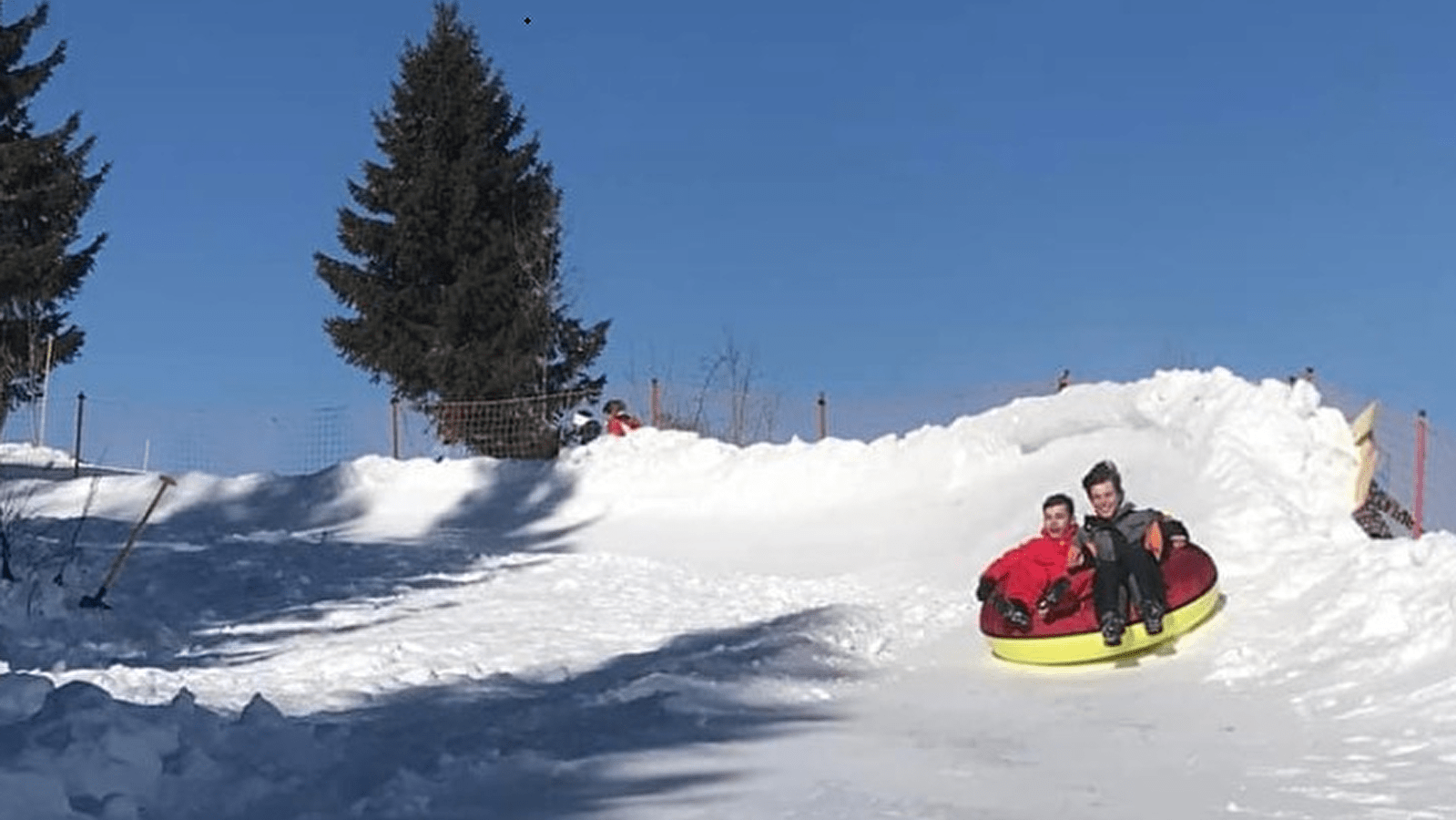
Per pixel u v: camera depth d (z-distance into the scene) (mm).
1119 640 9539
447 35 39156
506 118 39500
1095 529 10023
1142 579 9680
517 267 37812
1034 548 10344
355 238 38500
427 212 37812
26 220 38875
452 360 36938
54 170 39125
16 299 37469
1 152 38156
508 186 38656
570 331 38562
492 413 34000
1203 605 10148
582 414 34312
